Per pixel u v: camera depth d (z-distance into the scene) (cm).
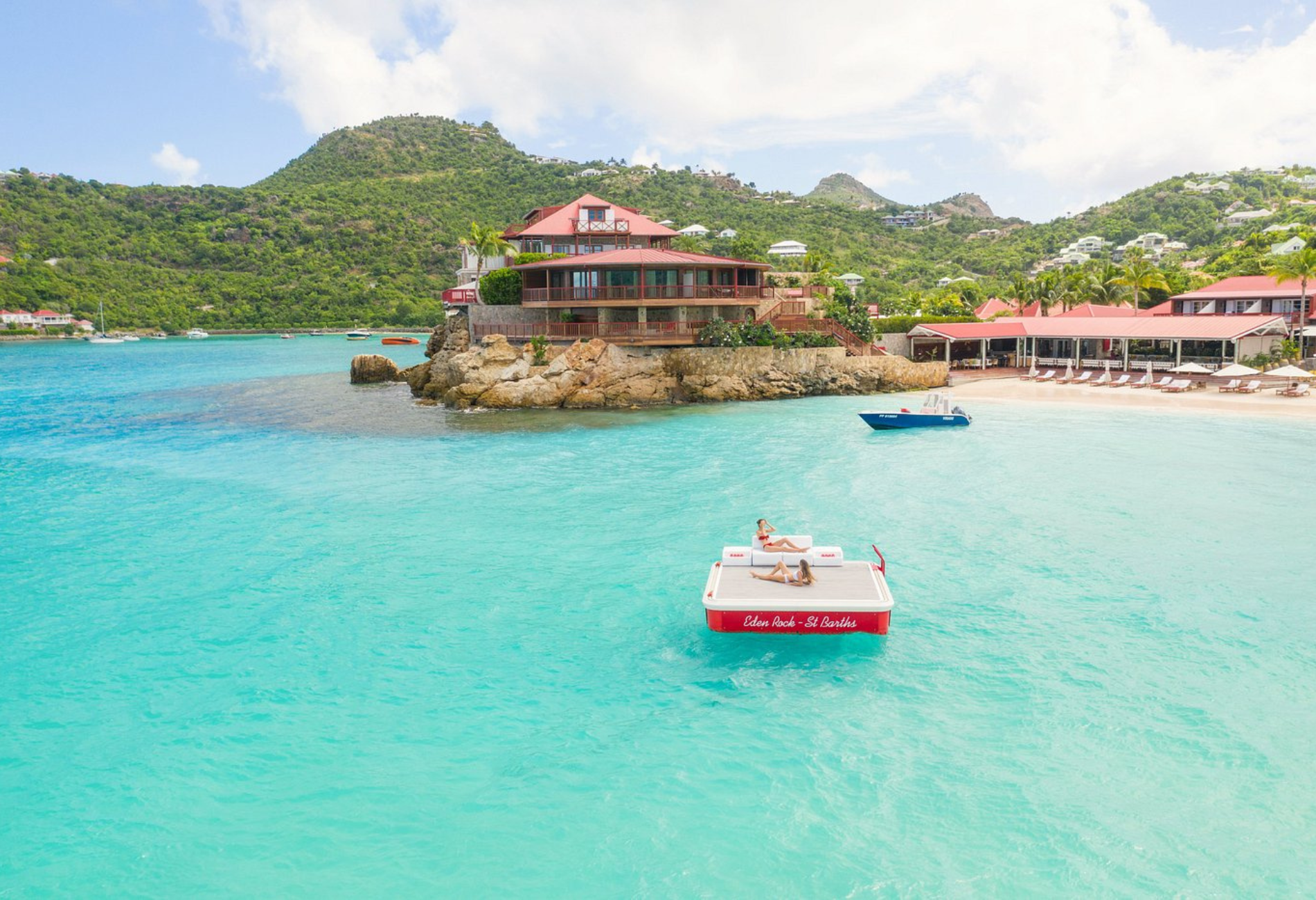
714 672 1866
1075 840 1276
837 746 1548
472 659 1953
